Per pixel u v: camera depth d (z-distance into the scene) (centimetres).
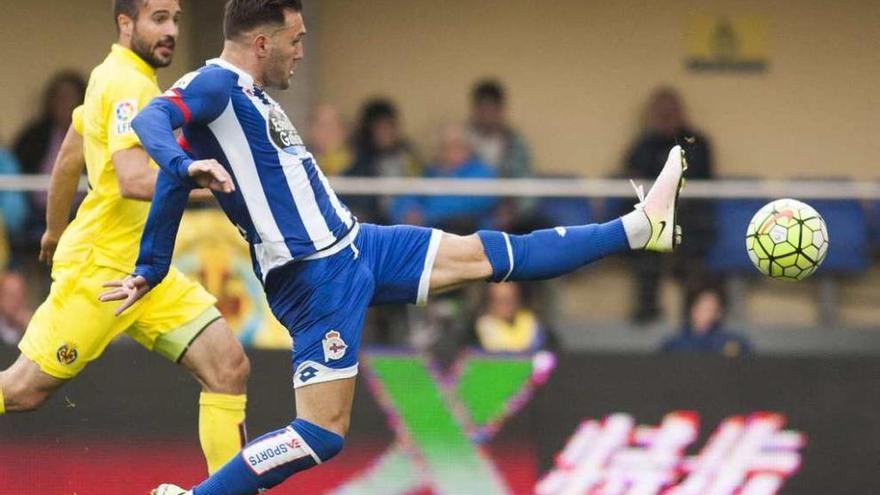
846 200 2628
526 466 2455
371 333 2598
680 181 1741
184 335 1894
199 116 1580
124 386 2431
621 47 3628
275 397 2439
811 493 2459
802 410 2466
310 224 1648
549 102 3644
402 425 2456
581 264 1730
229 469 1673
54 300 1888
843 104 3606
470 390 2461
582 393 2467
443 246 1712
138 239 1889
